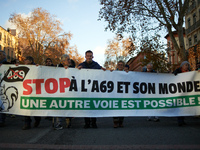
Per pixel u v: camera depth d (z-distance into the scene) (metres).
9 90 5.73
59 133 5.02
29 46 45.41
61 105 5.77
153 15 18.75
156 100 6.20
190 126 5.90
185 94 6.29
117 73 6.14
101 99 5.94
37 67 5.85
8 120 7.57
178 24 18.27
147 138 4.38
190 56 25.53
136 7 18.67
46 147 3.85
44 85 5.79
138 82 6.20
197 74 6.36
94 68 6.34
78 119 8.27
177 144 3.89
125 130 5.32
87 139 4.38
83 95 5.89
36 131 5.25
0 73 5.79
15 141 4.22
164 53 19.97
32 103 5.69
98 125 6.40
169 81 6.34
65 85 5.87
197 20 33.78
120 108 5.98
